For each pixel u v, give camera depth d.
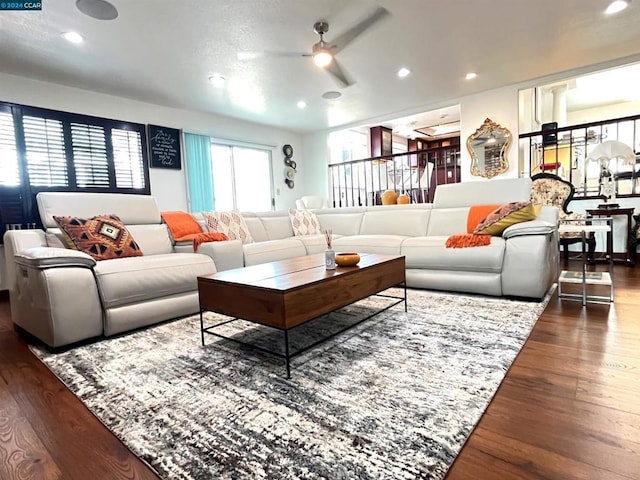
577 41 3.55
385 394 1.37
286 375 1.58
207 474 0.99
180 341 2.07
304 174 7.55
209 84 4.31
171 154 5.19
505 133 5.00
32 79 3.91
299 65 3.82
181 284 2.50
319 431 1.16
